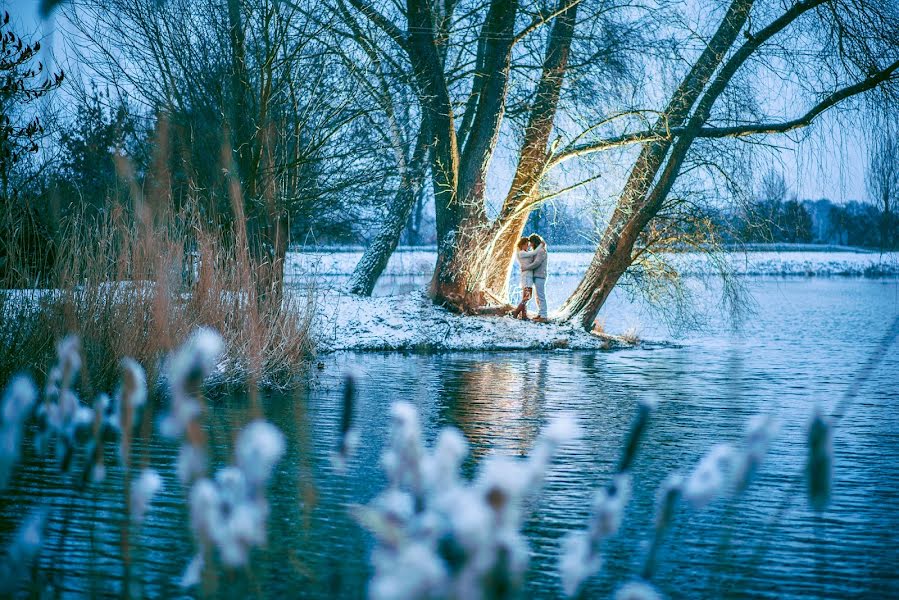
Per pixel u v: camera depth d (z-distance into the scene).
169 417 1.22
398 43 18.66
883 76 18.22
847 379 12.75
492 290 21.89
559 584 3.83
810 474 1.28
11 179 10.99
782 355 16.50
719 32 18.98
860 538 4.73
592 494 5.68
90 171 11.69
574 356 16.67
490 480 0.98
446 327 18.80
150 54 14.61
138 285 8.80
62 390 1.81
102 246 9.12
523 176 20.23
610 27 19.05
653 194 19.75
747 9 18.75
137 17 14.20
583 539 1.33
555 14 18.52
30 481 5.48
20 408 1.33
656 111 19.08
